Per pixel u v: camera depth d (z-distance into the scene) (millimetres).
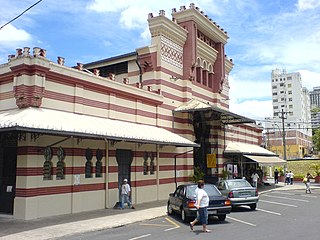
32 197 14383
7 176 15469
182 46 27047
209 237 10852
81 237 11227
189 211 13859
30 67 14805
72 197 16250
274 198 25094
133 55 25203
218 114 27641
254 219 14789
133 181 20594
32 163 14516
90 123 16219
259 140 44781
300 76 126125
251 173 38125
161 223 14180
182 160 25406
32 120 13266
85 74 17438
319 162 61812
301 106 122688
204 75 30234
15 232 11664
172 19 26375
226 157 31547
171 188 23859
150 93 22500
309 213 16719
